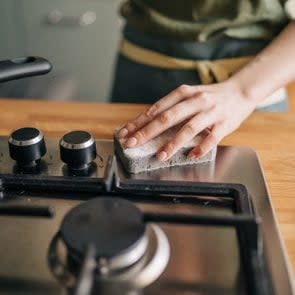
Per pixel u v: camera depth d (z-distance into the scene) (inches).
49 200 17.5
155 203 17.3
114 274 13.6
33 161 19.3
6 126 24.1
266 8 28.9
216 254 14.9
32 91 49.1
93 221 14.4
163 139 20.4
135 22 31.5
